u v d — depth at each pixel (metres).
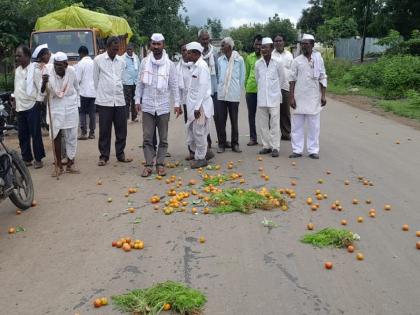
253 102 10.74
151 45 8.57
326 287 4.48
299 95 9.51
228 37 9.84
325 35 42.31
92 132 12.48
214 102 10.07
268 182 7.98
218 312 4.08
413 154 10.03
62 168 9.00
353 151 10.38
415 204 6.83
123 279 4.73
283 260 5.06
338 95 23.44
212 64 9.88
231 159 9.70
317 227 5.99
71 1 21.95
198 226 6.08
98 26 16.69
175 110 8.92
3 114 7.92
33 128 9.13
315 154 9.67
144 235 5.84
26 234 6.02
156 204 7.00
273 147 9.80
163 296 4.23
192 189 7.70
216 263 5.02
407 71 21.62
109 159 9.98
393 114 16.53
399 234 5.76
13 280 4.79
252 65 10.62
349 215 6.42
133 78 14.62
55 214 6.73
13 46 18.02
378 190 7.51
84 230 6.07
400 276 4.69
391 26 35.12
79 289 4.56
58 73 8.43
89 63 12.05
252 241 5.58
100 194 7.56
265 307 4.15
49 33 15.45
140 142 11.85
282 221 6.20
